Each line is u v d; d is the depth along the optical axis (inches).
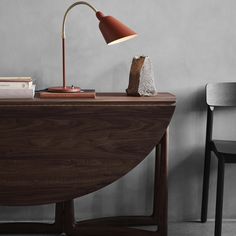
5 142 79.8
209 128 97.8
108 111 80.1
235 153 85.8
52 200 82.0
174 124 101.7
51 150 80.4
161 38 98.7
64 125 79.9
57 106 79.2
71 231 94.0
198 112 101.4
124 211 103.4
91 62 98.8
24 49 97.4
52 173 81.1
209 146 98.0
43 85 98.8
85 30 97.7
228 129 102.8
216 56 100.0
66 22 97.2
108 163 81.4
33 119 79.4
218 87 97.3
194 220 104.6
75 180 81.6
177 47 99.2
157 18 98.0
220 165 86.4
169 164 102.8
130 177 102.5
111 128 80.7
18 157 80.4
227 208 104.6
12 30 96.6
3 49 97.0
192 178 103.5
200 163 103.0
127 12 97.5
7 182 81.0
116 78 99.6
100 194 102.6
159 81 100.0
